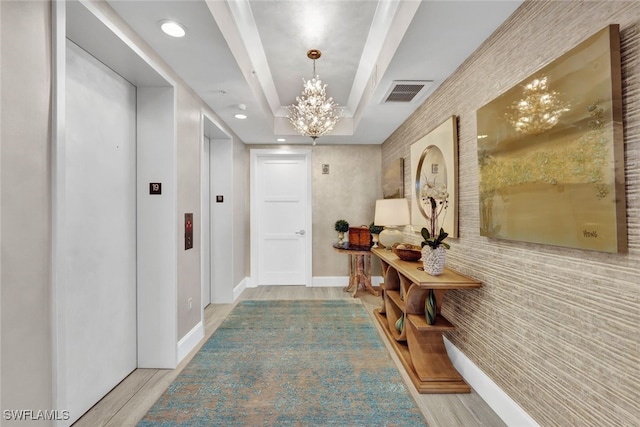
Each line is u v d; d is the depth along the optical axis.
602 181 1.16
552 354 1.45
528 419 1.60
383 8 2.21
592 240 1.20
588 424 1.26
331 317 3.60
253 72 2.82
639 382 1.07
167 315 2.40
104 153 2.03
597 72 1.17
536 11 1.54
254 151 5.08
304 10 2.26
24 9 1.13
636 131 1.07
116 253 2.16
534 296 1.57
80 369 1.84
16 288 1.11
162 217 2.39
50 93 1.24
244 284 4.94
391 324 3.01
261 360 2.55
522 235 1.60
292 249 5.25
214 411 1.90
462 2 1.62
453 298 2.48
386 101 3.10
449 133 2.45
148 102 2.39
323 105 3.11
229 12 2.11
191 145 2.78
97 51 1.87
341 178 5.12
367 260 5.07
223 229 4.20
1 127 1.06
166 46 2.07
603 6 1.19
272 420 1.82
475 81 2.13
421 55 2.20
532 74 1.51
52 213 1.24
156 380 2.25
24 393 1.14
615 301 1.15
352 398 2.04
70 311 1.76
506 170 1.73
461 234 2.35
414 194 3.34
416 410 1.91
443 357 2.32
